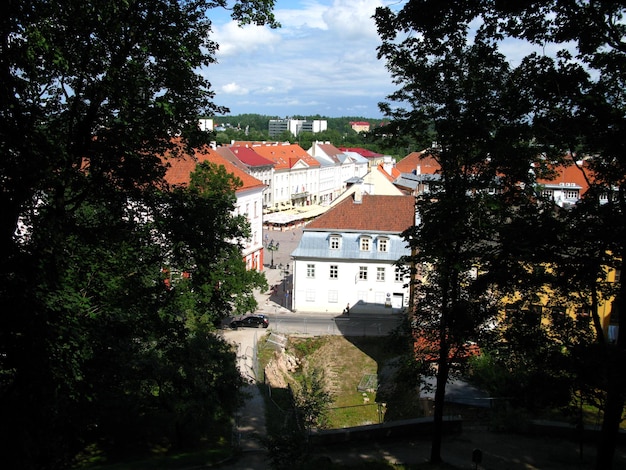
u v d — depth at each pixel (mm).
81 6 13367
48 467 14398
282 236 87312
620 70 12930
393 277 48875
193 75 16141
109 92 14297
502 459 18359
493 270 14461
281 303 52625
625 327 12805
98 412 18438
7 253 12422
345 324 46094
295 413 25188
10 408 12117
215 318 28797
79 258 15953
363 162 153625
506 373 23016
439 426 18047
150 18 14648
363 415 31547
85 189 16094
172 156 17938
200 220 18312
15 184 12641
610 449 13898
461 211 15109
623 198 13383
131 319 18344
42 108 14344
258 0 15602
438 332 18734
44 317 12258
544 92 13391
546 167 15547
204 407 21453
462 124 15203
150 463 18281
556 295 15625
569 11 12656
